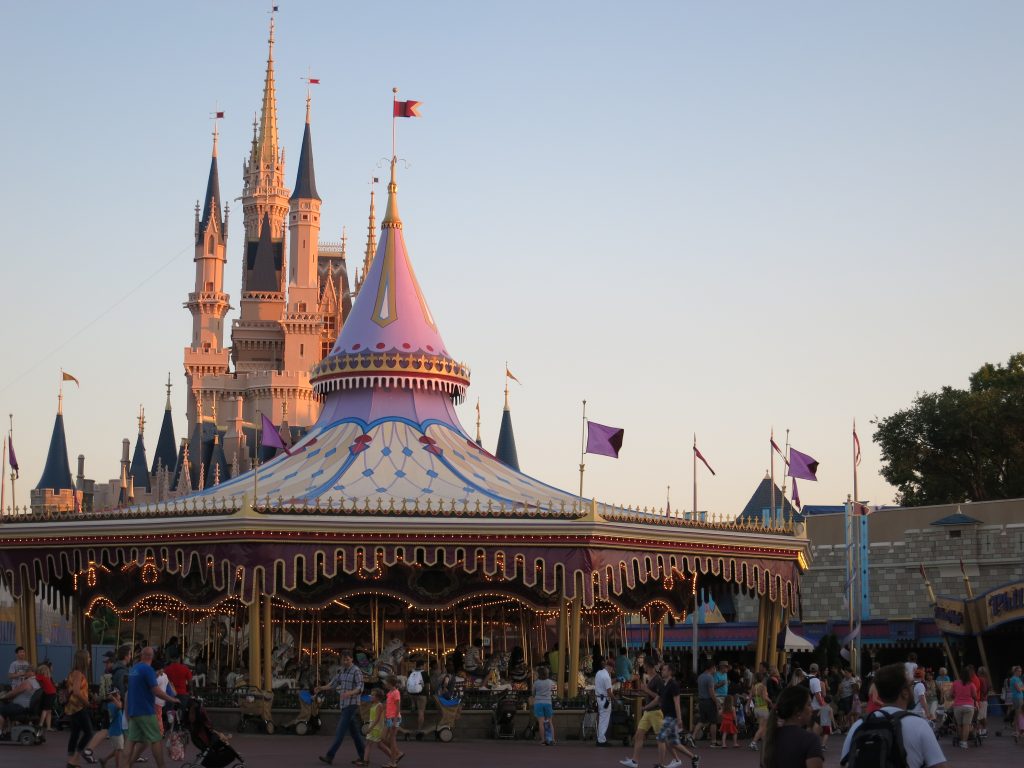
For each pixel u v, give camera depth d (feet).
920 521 223.30
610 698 111.65
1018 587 165.48
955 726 130.21
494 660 126.31
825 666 192.54
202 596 123.75
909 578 223.10
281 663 125.08
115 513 117.39
